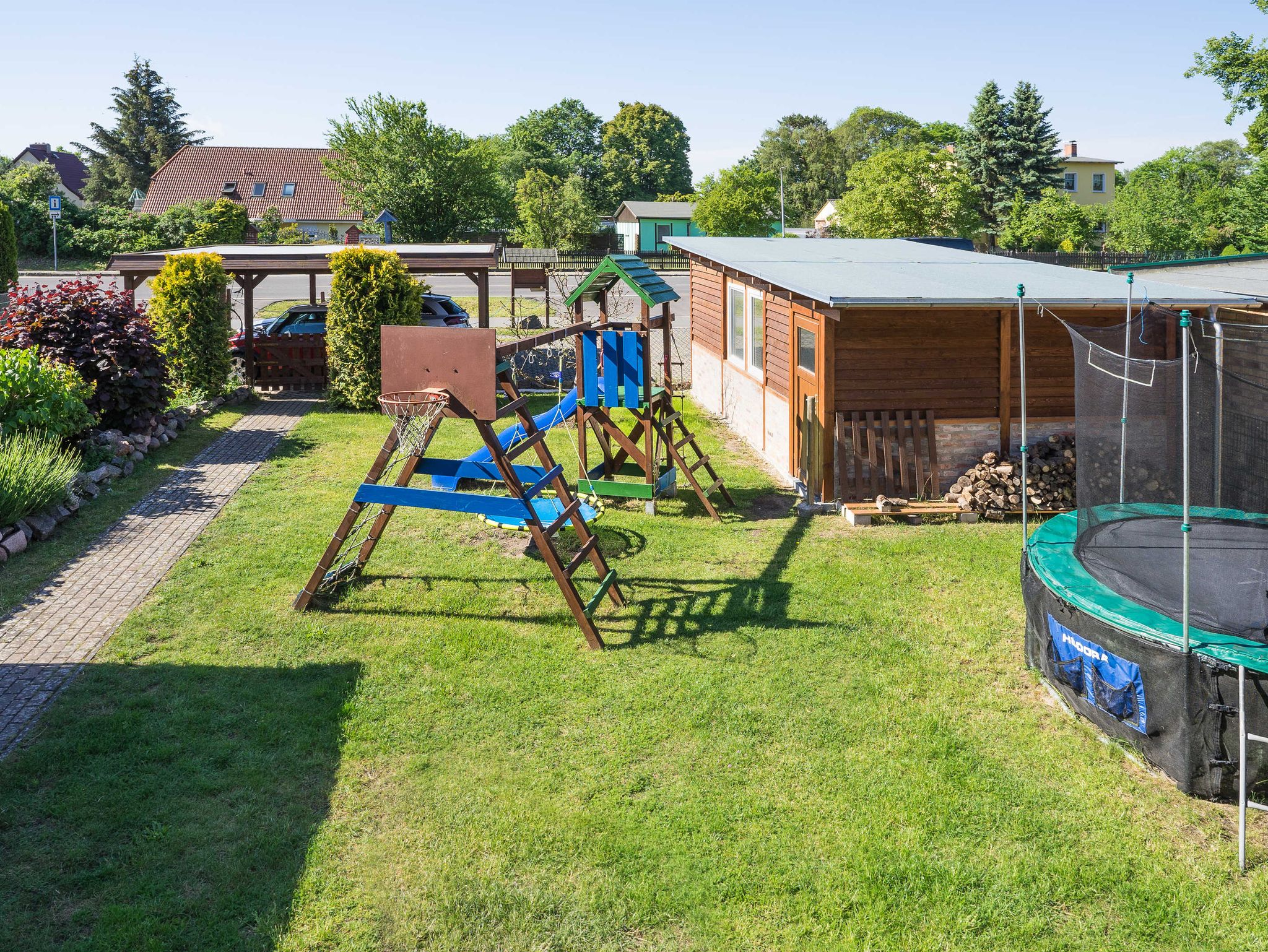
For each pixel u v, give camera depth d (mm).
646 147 108875
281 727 6609
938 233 51062
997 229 65562
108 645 7742
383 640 8023
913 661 7688
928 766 6211
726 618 8516
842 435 11719
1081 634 6555
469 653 7785
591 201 82812
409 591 9086
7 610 8336
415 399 8031
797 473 12992
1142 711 6117
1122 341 9633
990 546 10406
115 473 12250
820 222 83312
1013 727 6703
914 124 97438
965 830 5559
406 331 8062
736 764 6234
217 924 4777
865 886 5074
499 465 8000
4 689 6973
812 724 6730
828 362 11578
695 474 13586
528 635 8172
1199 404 7996
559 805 5785
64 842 5332
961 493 11430
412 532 10734
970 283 11844
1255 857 5328
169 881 5062
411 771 6137
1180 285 12656
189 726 6566
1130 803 5824
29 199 54625
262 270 18844
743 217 62406
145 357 13977
